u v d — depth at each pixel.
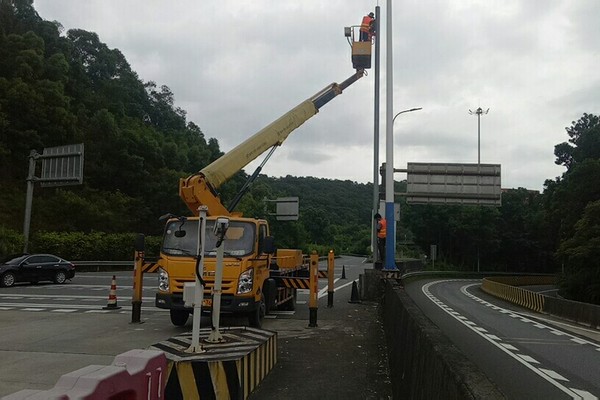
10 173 39.97
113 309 15.09
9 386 6.61
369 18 20.19
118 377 2.78
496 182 27.73
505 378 8.55
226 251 10.80
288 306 15.38
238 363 6.08
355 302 17.91
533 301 24.06
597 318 17.20
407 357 5.37
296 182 115.31
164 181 50.47
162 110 73.19
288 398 6.45
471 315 18.78
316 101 17.08
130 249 40.47
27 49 42.94
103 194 45.97
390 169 18.94
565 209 39.56
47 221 39.03
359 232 98.25
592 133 44.38
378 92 21.19
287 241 54.84
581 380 8.48
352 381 7.32
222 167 13.54
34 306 15.62
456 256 72.94
